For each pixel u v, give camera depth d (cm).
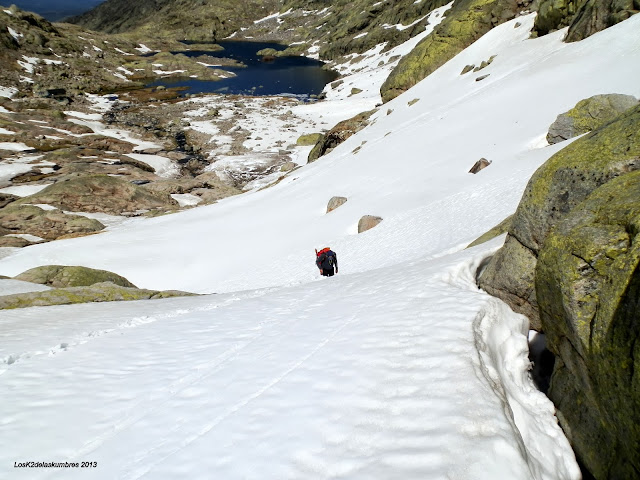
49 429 543
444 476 357
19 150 5156
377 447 412
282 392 547
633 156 557
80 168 4734
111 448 495
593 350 413
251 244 2839
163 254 2867
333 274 1551
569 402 499
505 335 630
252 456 439
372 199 2811
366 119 5438
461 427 410
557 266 492
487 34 5406
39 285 1797
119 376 678
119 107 7662
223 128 6488
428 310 668
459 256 919
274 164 5231
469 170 2562
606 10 3441
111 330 951
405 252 1888
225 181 4791
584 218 502
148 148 5738
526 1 5412
